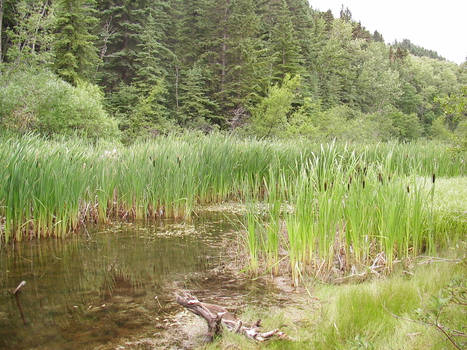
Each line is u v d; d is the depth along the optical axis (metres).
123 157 8.96
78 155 7.61
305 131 26.27
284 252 5.77
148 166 8.63
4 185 6.42
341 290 4.13
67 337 3.43
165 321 3.75
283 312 3.86
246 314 3.84
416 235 5.14
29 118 12.76
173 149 9.23
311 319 3.63
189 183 8.55
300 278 4.87
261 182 10.75
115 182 8.69
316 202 5.10
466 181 9.01
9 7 22.80
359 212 5.02
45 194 6.83
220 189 10.16
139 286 4.72
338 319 3.34
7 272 5.21
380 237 5.05
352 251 5.20
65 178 7.02
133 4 32.72
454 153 9.62
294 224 4.74
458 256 4.82
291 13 50.31
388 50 92.88
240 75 33.84
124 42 33.66
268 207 5.61
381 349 2.79
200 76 33.34
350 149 12.38
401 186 5.10
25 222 6.82
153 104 28.09
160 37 34.97
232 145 10.73
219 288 4.64
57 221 7.00
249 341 3.23
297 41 39.91
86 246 6.48
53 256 5.95
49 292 4.52
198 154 9.69
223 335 3.36
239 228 7.73
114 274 5.16
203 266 5.48
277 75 39.31
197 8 38.78
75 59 24.31
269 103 26.39
